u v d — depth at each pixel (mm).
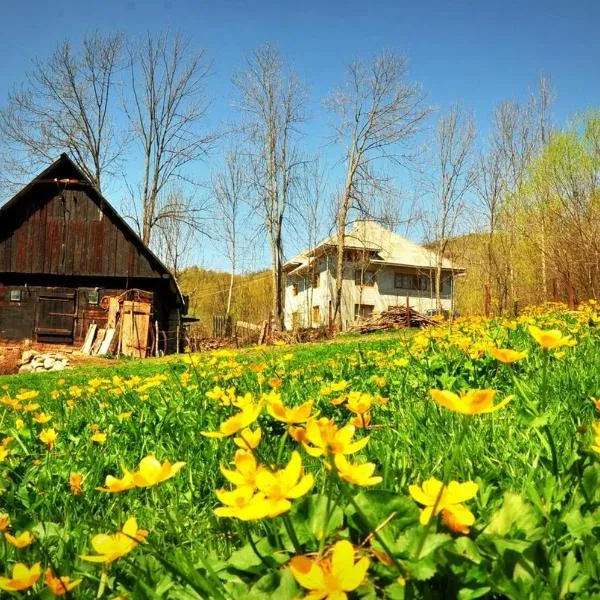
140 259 22422
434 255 39938
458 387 3332
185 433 2730
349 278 38594
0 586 887
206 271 74438
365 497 1027
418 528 938
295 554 977
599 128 18672
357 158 32000
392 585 844
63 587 956
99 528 1594
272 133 35281
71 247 22250
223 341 26922
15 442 2760
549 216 19172
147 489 1993
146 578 1117
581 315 7980
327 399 2982
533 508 1133
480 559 901
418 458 1913
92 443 2789
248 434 1027
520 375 3238
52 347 21156
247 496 789
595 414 2240
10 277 22141
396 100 31234
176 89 32781
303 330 27703
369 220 32594
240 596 891
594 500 1167
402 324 28922
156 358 18562
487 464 1790
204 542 1468
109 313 21875
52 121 31203
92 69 31391
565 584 878
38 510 1932
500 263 28062
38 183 22109
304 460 1961
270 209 35281
